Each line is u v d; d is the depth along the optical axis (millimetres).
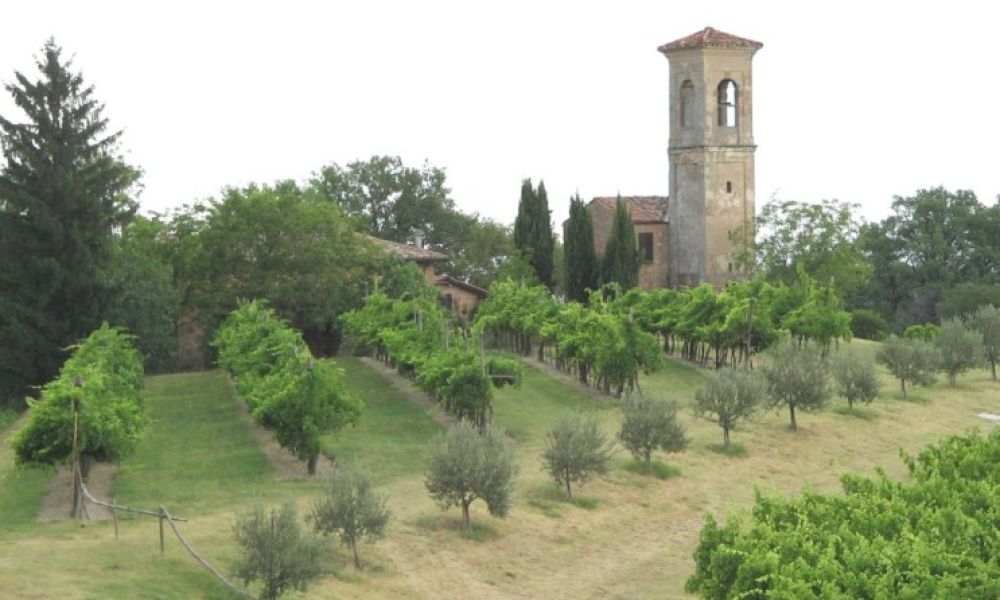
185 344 85812
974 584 23922
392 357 64125
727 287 75562
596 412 56688
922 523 26969
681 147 95812
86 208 72938
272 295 79125
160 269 80500
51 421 36406
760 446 53156
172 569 30766
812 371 56531
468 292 100000
